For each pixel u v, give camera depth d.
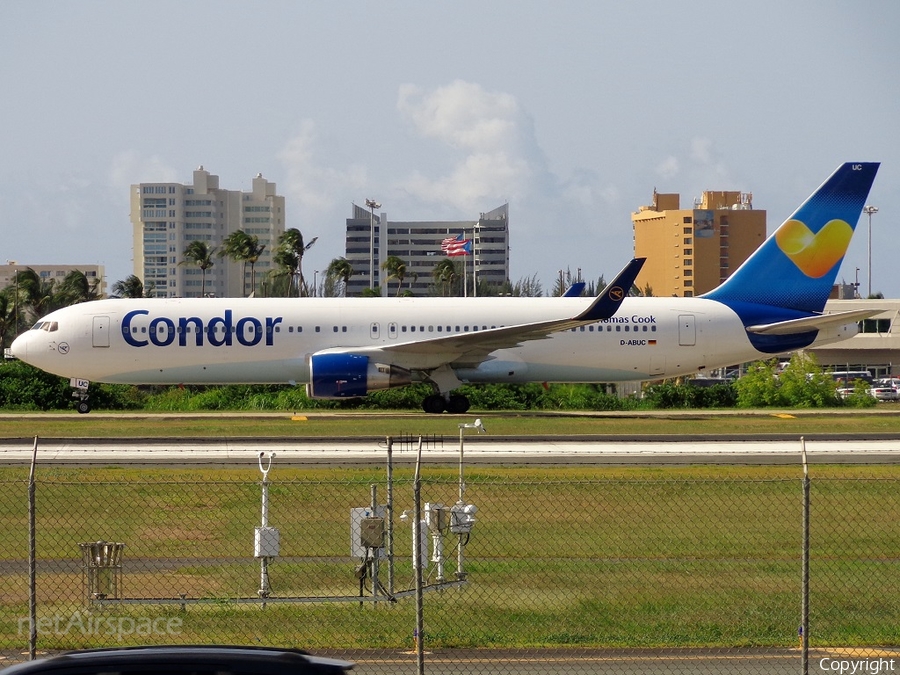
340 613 67.38
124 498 104.31
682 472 118.31
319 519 95.25
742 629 63.62
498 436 159.62
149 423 183.38
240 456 132.38
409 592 72.06
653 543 86.62
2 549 85.25
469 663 58.00
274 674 35.22
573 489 108.50
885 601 70.00
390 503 69.50
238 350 199.50
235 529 92.19
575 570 78.12
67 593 72.38
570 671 56.66
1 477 114.81
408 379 198.75
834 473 117.44
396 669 56.69
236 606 68.75
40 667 35.53
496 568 78.62
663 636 62.25
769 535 89.44
